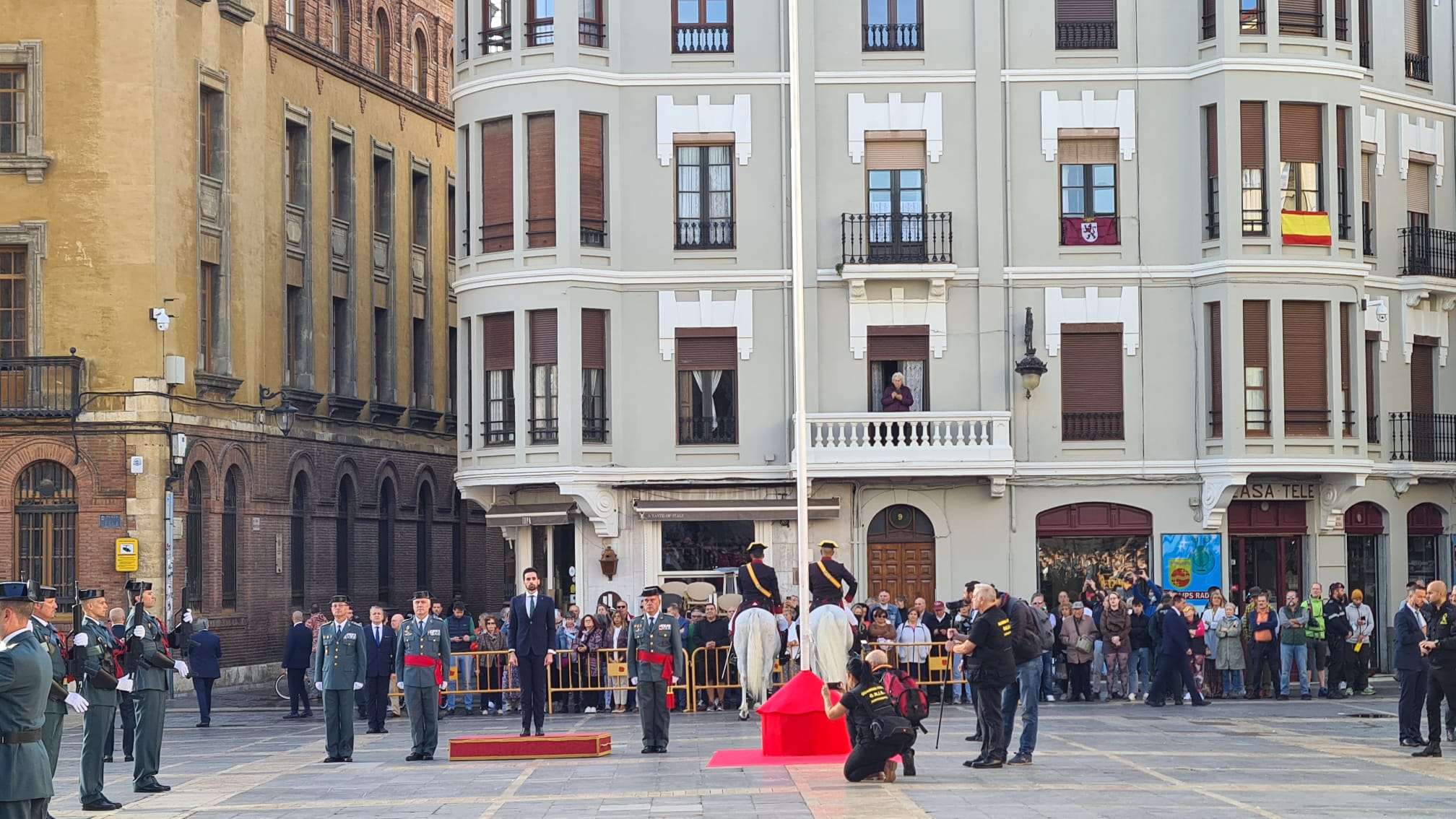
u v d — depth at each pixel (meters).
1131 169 39.12
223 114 43.28
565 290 38.09
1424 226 43.22
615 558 38.22
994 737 21.70
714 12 39.22
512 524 39.12
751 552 31.17
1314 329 38.81
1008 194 39.00
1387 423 41.47
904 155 39.16
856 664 20.38
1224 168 38.44
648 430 38.59
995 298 38.88
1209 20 39.00
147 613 22.20
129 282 40.00
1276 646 34.72
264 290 45.34
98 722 20.05
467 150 39.84
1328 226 38.84
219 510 42.47
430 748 25.00
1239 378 38.19
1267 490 39.03
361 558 50.53
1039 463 38.62
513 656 33.59
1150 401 38.88
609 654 33.53
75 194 40.19
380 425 51.88
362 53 51.50
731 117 39.00
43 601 18.33
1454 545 42.62
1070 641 33.59
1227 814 17.12
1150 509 38.72
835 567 28.80
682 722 30.81
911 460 37.66
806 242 38.78
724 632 33.25
